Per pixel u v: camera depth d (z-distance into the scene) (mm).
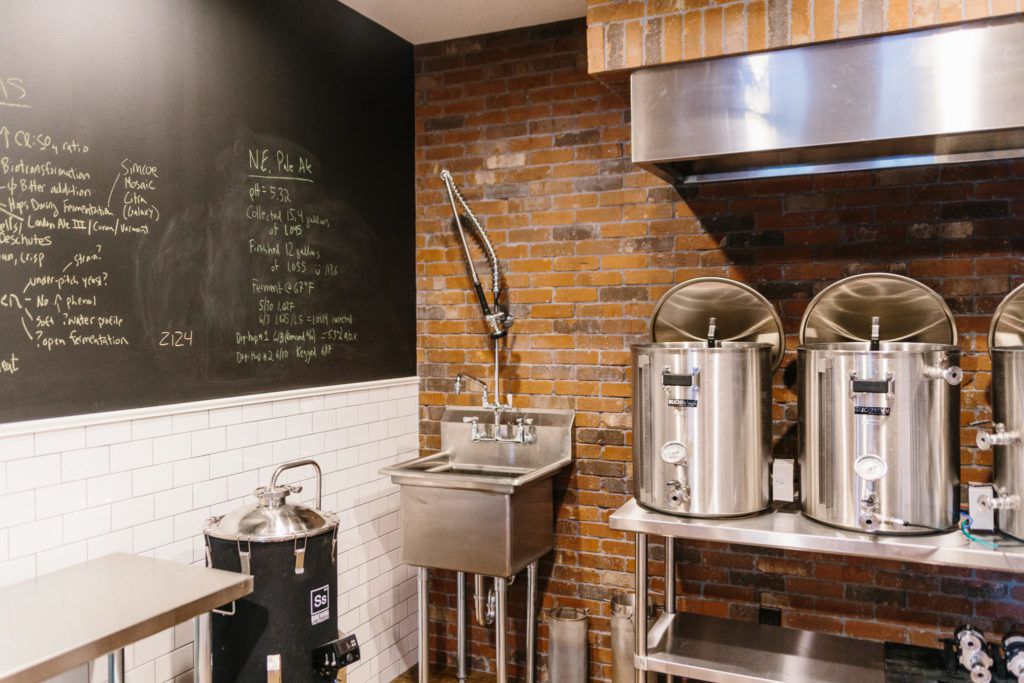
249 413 2824
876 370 2279
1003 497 2248
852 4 2314
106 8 2305
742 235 3229
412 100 3869
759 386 2547
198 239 2631
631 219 3441
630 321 3449
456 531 3027
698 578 3334
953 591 2936
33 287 2096
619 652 3162
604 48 2650
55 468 2131
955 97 2234
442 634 3834
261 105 2920
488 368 3748
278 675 2287
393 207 3754
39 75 2109
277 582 2287
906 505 2279
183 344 2568
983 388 2861
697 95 2543
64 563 2150
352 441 3395
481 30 3707
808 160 2926
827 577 3119
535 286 3641
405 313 3830
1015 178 2812
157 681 2439
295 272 3092
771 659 2680
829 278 3086
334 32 3334
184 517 2547
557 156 3592
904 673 2562
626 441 3465
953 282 2904
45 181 2127
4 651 1558
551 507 3459
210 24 2686
